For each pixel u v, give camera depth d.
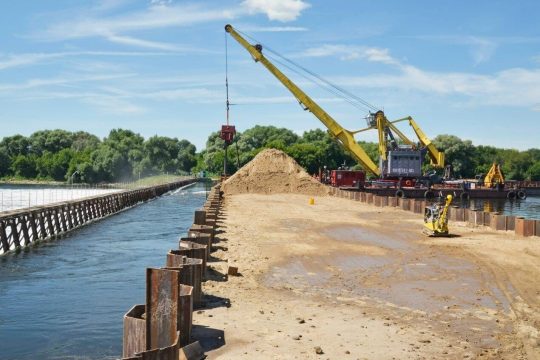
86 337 15.59
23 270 25.52
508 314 15.83
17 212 34.66
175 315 12.22
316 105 81.56
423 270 22.25
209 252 23.77
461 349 12.66
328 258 24.89
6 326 16.55
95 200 53.94
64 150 182.50
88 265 26.84
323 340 12.98
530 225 32.66
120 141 195.25
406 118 88.12
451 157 146.12
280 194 76.25
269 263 23.25
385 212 50.06
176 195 99.19
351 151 85.38
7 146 197.25
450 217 42.81
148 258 28.89
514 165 161.75
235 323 14.21
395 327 14.30
